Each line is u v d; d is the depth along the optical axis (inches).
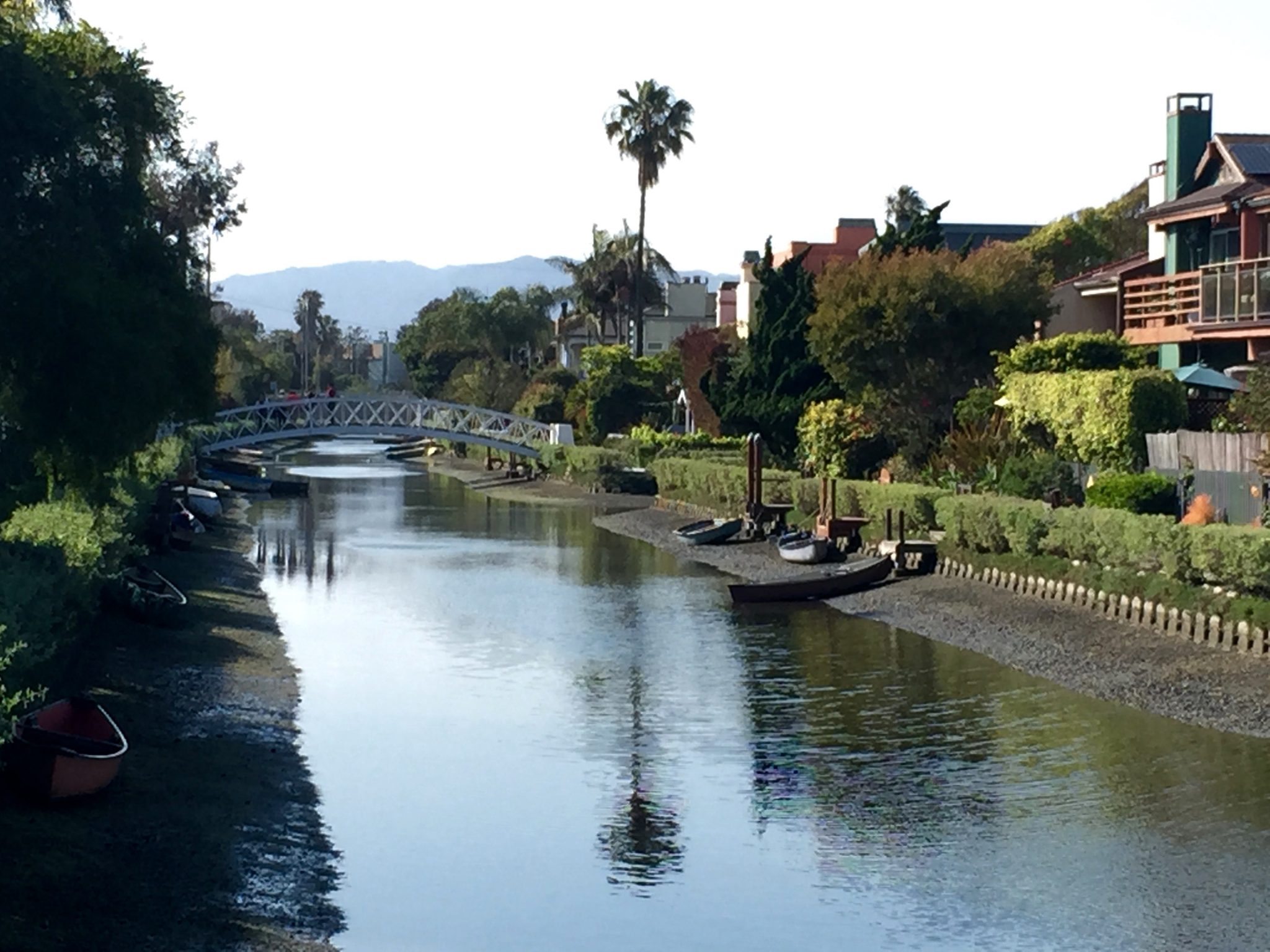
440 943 667.4
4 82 958.4
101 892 671.1
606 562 2180.1
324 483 4033.0
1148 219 1951.3
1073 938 671.1
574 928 689.6
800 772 959.0
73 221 1027.3
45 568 978.1
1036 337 2233.0
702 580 1959.9
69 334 984.9
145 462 2308.1
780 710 1138.0
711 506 2615.7
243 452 5551.2
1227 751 961.5
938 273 2202.3
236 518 2888.8
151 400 1044.5
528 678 1273.4
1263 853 769.6
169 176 2635.3
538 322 6476.4
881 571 1745.8
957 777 933.8
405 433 3846.0
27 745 764.6
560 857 793.6
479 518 2950.3
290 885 727.1
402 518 2930.6
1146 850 781.3
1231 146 1866.4
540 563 2155.5
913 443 2177.7
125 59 1127.6
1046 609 1437.0
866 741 1034.1
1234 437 1455.5
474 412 3951.8
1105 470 1658.5
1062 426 1776.6
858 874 763.4
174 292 1141.1
